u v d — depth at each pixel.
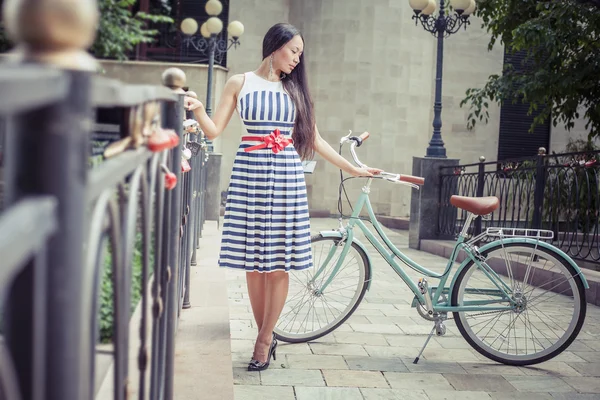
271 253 2.68
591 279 4.93
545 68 8.15
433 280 5.53
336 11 12.89
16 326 0.48
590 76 7.84
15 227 0.40
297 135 2.78
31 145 0.49
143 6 13.34
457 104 13.20
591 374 3.07
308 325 3.39
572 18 7.59
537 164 6.11
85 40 0.54
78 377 0.53
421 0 8.16
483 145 13.34
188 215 3.30
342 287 3.38
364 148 12.94
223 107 2.72
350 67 12.89
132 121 0.86
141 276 1.11
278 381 2.76
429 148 8.64
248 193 2.68
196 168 4.81
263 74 2.73
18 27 0.51
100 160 0.85
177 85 1.75
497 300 3.16
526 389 2.82
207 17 13.27
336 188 12.92
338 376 2.86
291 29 2.68
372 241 3.26
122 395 0.88
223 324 2.96
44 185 0.49
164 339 1.56
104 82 0.59
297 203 2.71
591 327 4.05
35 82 0.42
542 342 3.38
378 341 3.50
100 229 0.69
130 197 0.91
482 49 13.22
